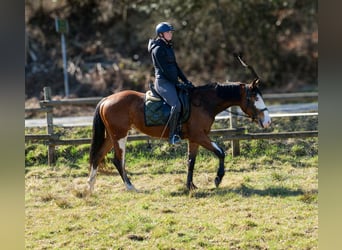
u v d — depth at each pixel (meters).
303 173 12.68
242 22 29.31
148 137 13.98
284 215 9.58
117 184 12.26
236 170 13.30
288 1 29.41
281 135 14.02
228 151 14.42
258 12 29.31
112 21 29.86
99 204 10.61
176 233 8.80
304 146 14.51
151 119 11.02
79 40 29.09
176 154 14.29
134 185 12.07
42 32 28.48
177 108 10.80
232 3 29.06
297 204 10.17
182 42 29.31
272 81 29.14
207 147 11.10
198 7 28.84
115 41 29.23
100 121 11.38
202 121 11.06
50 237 8.84
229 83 11.34
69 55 27.88
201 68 29.14
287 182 11.85
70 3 29.42
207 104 11.13
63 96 23.48
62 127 15.71
